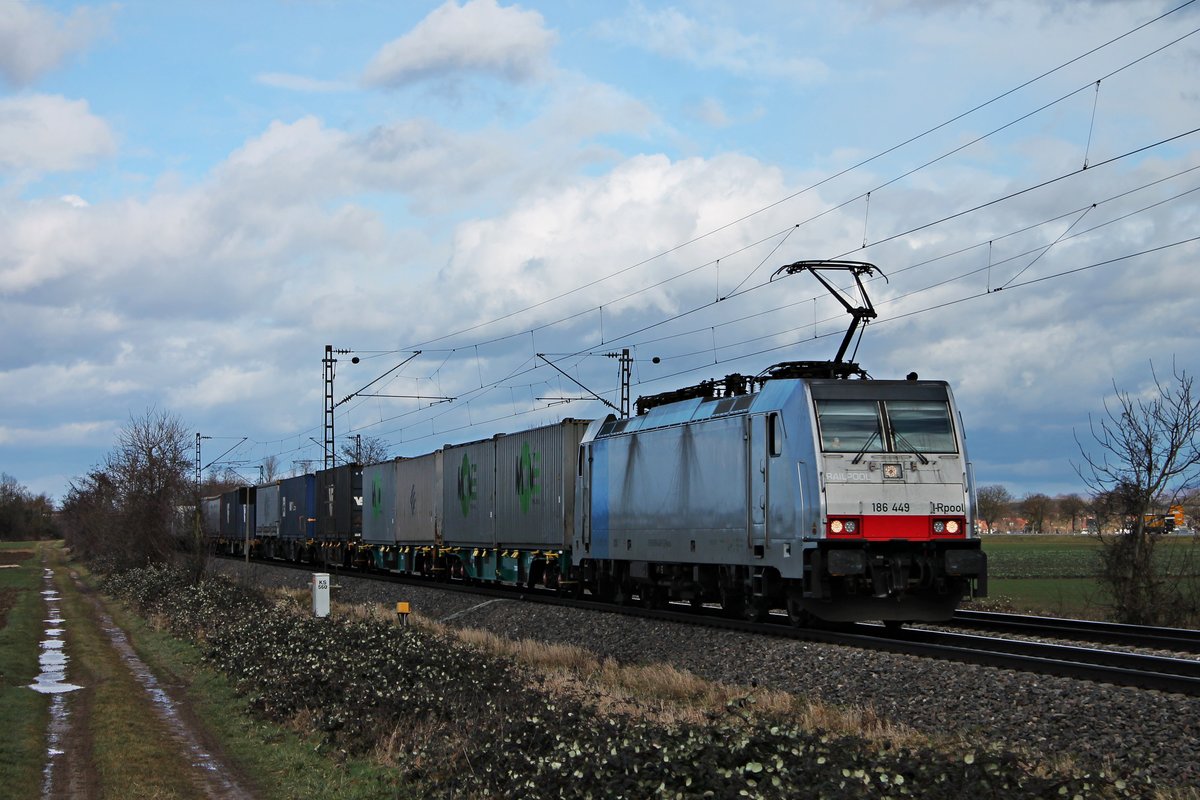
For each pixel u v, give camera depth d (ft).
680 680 58.54
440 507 139.44
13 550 410.11
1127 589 84.17
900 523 65.05
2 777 43.93
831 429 65.62
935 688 48.73
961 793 29.35
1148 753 36.50
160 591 129.49
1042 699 43.86
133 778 43.62
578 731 40.29
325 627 77.87
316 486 193.77
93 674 75.51
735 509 73.82
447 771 40.55
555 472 105.40
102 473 177.06
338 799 40.09
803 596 65.21
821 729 41.50
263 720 56.39
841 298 75.87
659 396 90.33
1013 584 140.87
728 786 31.53
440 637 82.94
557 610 92.94
